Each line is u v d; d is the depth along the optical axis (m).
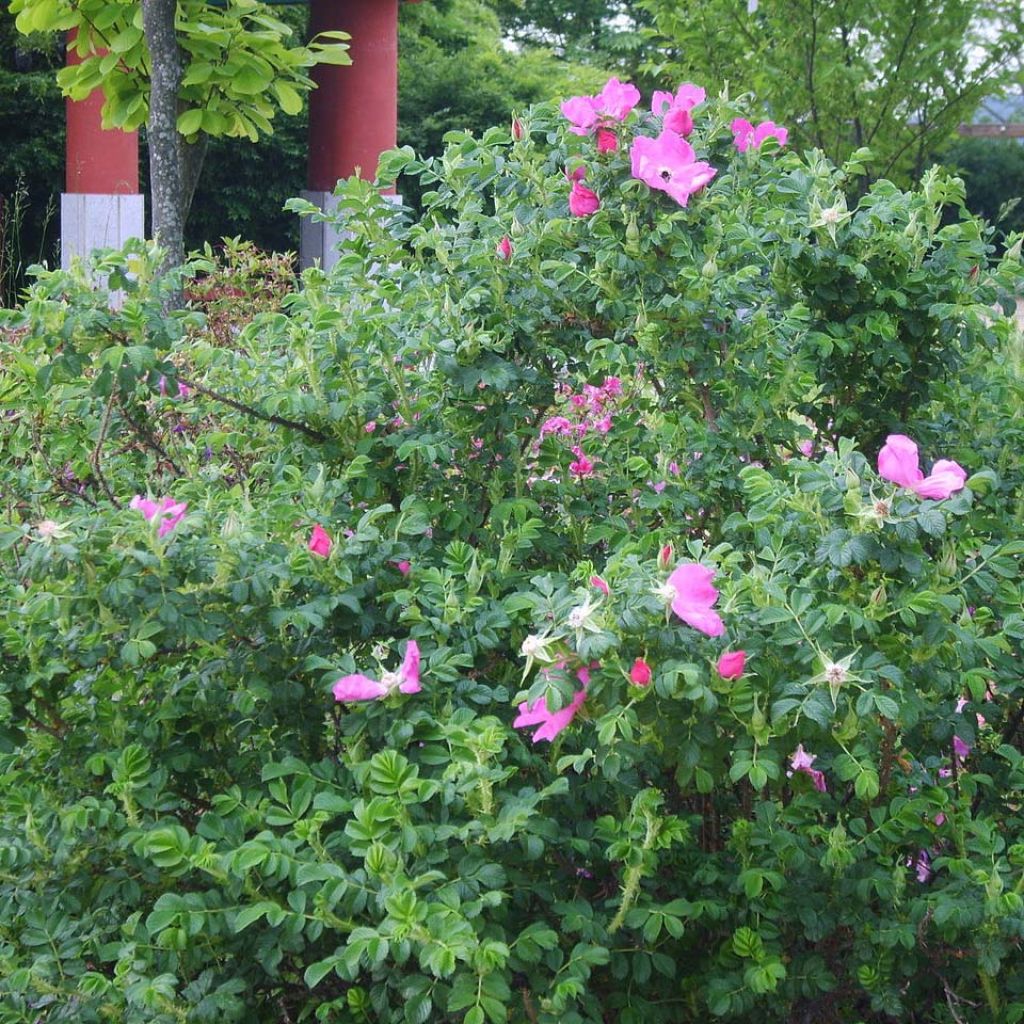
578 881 1.93
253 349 2.61
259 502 2.39
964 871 1.84
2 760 2.01
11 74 13.66
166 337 2.21
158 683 2.06
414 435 2.44
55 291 2.15
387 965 1.74
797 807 1.87
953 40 7.80
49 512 2.42
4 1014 1.75
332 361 2.39
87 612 1.79
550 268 2.58
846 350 2.49
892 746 1.94
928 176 2.57
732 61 8.22
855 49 8.10
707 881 1.87
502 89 18.36
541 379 2.53
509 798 1.70
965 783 2.08
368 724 1.81
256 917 1.62
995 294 2.57
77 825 1.78
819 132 8.40
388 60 8.64
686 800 2.14
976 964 1.90
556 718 1.69
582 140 2.63
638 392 2.87
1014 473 2.59
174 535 1.81
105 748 2.00
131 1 4.65
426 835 1.65
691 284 2.46
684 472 2.58
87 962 1.93
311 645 2.00
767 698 1.71
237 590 1.82
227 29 4.53
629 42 25.86
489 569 2.25
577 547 2.65
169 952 1.78
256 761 2.04
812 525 1.80
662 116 2.66
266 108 4.87
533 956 1.63
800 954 1.97
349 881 1.64
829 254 2.46
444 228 2.66
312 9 8.68
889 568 1.67
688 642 1.67
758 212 2.71
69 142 9.05
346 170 8.70
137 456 2.97
